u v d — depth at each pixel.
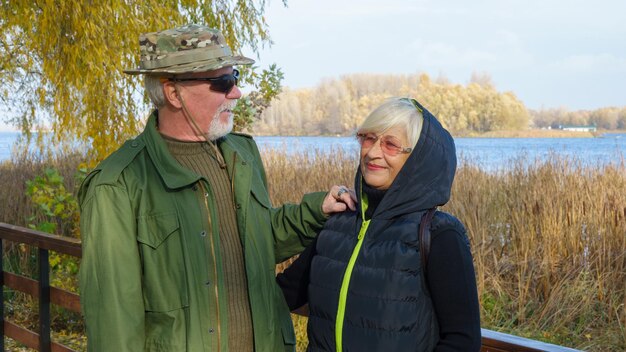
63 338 5.36
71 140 6.97
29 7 5.53
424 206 1.63
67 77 5.37
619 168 7.68
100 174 1.84
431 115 1.68
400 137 1.64
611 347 4.91
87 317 1.80
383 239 1.64
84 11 5.22
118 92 5.48
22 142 8.95
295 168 9.07
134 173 1.86
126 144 1.93
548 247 5.96
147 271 1.81
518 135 56.88
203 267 1.85
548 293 5.60
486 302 5.58
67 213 6.76
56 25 5.29
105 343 1.76
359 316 1.62
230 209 1.96
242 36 6.79
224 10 6.64
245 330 1.91
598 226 6.14
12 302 6.14
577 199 6.57
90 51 5.18
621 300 5.45
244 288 1.93
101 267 1.78
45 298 3.68
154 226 1.82
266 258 1.99
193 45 1.89
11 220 7.78
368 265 1.64
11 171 8.66
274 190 8.08
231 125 1.99
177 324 1.79
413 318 1.58
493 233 6.50
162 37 1.90
